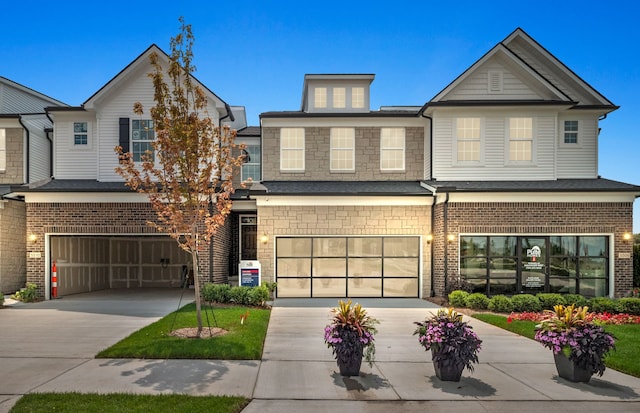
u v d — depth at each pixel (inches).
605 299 533.3
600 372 269.7
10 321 449.1
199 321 364.5
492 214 602.9
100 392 239.3
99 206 620.1
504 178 666.2
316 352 332.5
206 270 614.2
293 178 713.6
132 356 308.7
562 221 602.5
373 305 570.3
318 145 716.7
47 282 626.2
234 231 775.7
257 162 784.3
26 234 657.0
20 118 693.3
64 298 645.3
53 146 705.0
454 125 668.1
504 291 606.9
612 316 492.1
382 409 225.9
